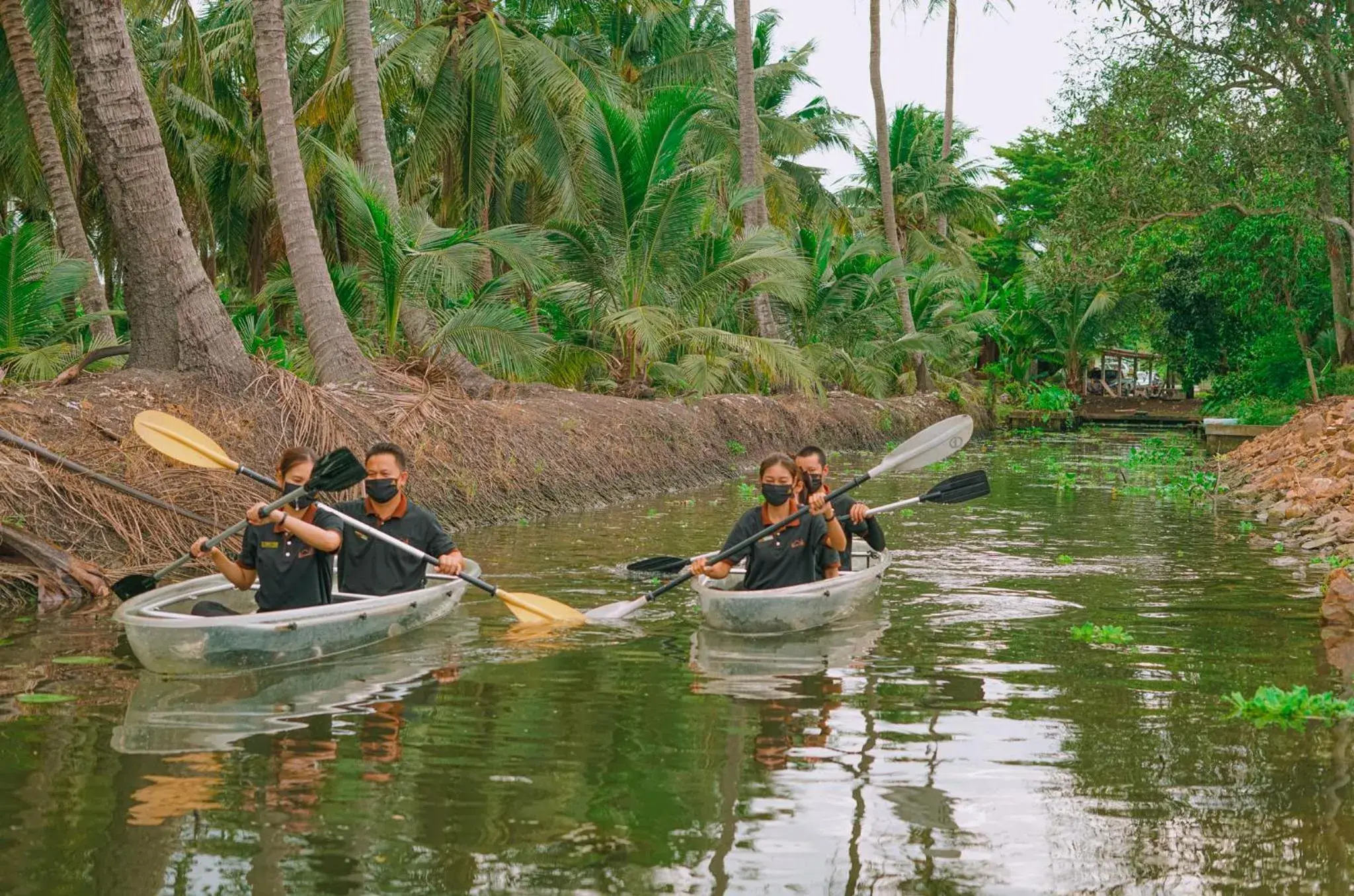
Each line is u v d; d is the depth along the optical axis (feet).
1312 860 12.57
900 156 143.74
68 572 26.73
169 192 36.60
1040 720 17.81
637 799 14.24
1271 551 36.78
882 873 12.20
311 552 22.12
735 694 19.21
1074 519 45.65
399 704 18.38
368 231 48.52
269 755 15.78
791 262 67.97
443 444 42.06
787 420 77.82
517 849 12.68
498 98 72.84
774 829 13.33
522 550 35.01
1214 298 105.60
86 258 55.77
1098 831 13.37
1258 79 79.00
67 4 35.47
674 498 52.13
